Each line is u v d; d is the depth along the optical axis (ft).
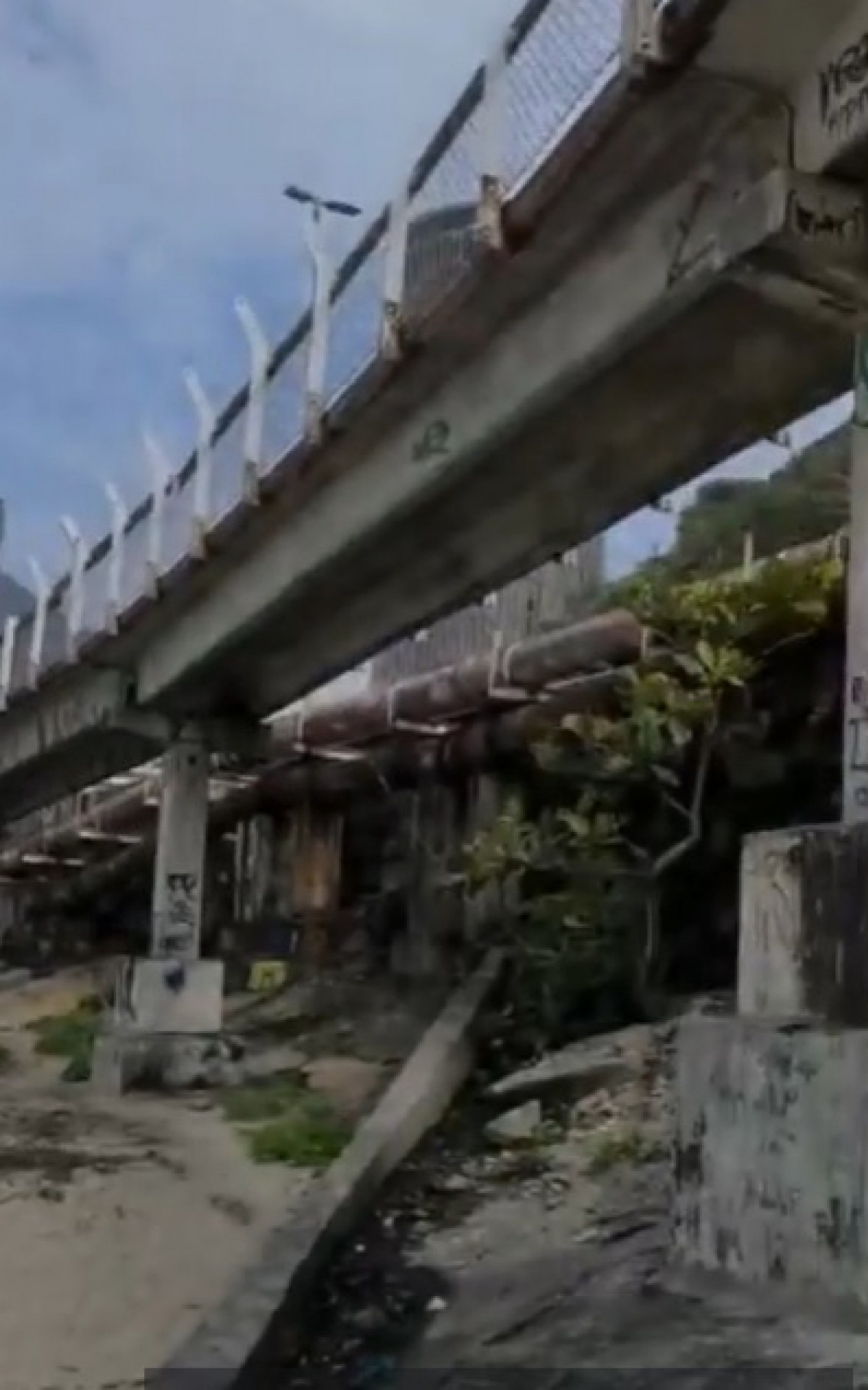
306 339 54.03
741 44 28.89
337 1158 48.24
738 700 55.42
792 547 60.90
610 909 57.57
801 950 27.73
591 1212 38.22
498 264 38.58
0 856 180.34
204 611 71.56
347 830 108.99
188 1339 31.27
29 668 95.71
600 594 74.64
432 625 69.56
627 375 40.24
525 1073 52.44
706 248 32.55
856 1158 24.88
